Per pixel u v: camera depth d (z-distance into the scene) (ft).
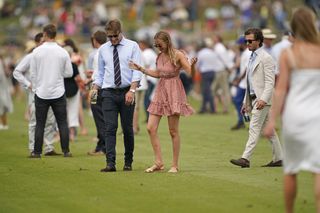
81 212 96.07
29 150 157.58
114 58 124.47
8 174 125.70
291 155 84.33
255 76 130.11
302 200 101.71
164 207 97.96
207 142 175.63
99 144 152.15
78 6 475.31
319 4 276.41
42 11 473.26
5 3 495.00
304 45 85.56
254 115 130.82
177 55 122.62
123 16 475.72
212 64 260.42
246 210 95.45
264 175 122.52
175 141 126.21
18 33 433.48
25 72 151.84
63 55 145.59
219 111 276.62
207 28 443.73
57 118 148.15
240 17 437.99
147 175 122.83
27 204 101.55
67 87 170.91
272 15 399.03
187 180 117.60
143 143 172.55
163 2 481.87
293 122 83.66
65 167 133.28
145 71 123.34
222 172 126.21
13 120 247.50
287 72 85.61
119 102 125.39
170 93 123.34
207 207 97.50
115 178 120.06
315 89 84.12
